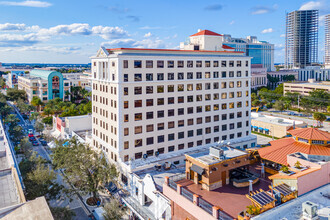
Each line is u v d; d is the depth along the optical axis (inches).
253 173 1649.9
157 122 2603.3
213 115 2984.7
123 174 2347.4
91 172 2295.8
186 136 2807.6
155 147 2618.1
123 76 2370.8
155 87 2559.1
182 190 1401.3
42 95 7037.4
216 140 3036.4
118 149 2415.1
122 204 2185.0
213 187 1504.7
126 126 2431.1
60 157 2298.2
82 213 2159.2
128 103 2421.3
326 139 1675.7
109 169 2204.7
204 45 3203.7
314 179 1255.5
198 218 1246.9
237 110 3181.6
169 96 2652.6
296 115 6368.1
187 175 1672.0
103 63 2650.1
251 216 1071.6
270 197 1147.3
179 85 2709.2
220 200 1375.5
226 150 1742.1
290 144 1798.7
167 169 2298.2
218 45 3319.4
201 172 1494.8
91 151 2311.8
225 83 3048.7
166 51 2642.7
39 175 2010.3
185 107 2768.2
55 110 5831.7
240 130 3233.3
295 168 1376.7
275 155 1713.8
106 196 2415.1
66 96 7573.8
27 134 4584.2
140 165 2356.1
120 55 2332.7
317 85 7440.9
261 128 4717.0
